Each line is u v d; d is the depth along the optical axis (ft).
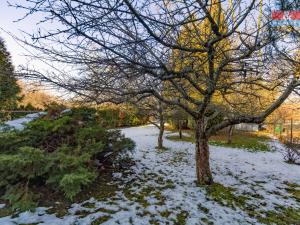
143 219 10.93
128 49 8.14
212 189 15.11
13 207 10.92
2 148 14.49
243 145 37.24
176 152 28.25
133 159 22.89
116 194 13.80
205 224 10.72
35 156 12.50
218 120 32.19
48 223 10.08
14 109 47.19
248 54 9.83
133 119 68.03
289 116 53.11
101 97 10.33
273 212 12.32
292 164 24.71
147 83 10.78
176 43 9.30
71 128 17.44
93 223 10.31
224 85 12.68
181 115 28.37
